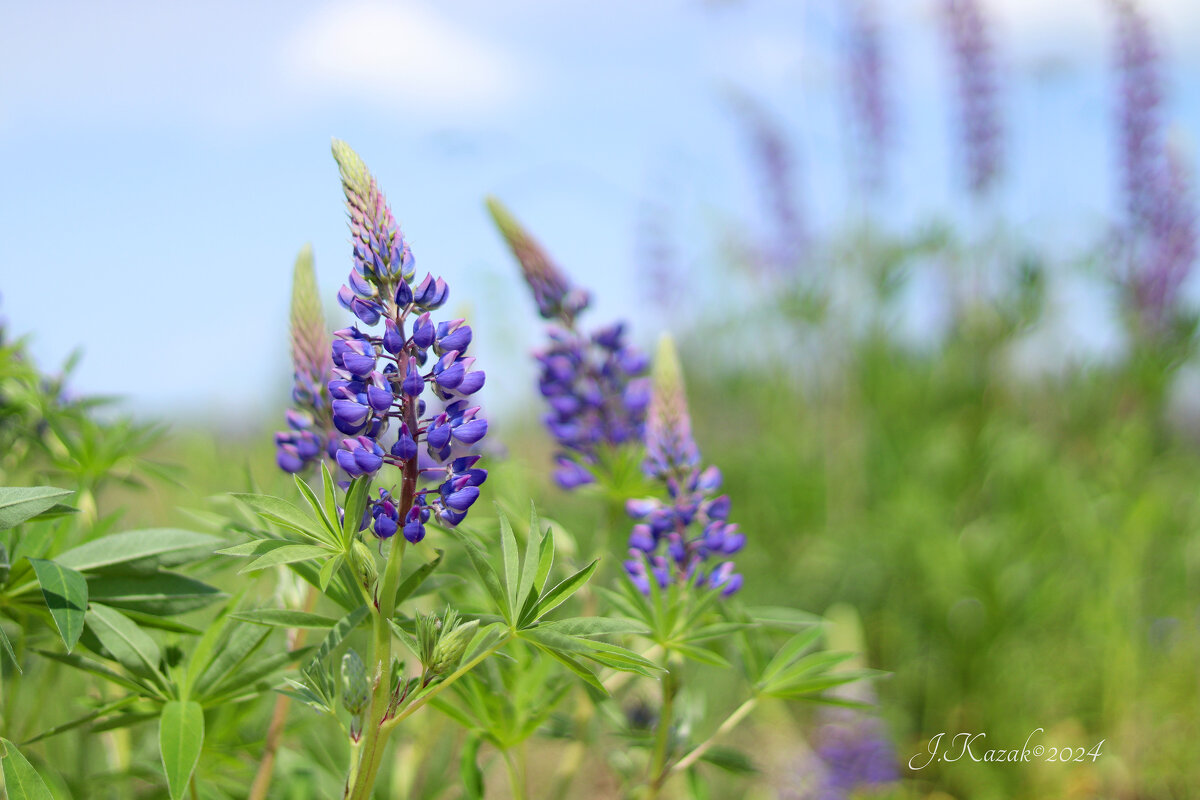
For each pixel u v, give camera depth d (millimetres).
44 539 675
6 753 624
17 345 789
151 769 770
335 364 629
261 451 1260
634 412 921
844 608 1398
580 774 1166
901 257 2250
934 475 1998
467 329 646
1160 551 1661
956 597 1507
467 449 925
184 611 664
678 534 787
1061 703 1465
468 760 764
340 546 612
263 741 793
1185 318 1956
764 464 2092
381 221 631
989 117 2213
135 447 840
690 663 1324
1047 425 2193
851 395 2273
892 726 1400
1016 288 2152
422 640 608
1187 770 1326
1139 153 2053
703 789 790
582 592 862
